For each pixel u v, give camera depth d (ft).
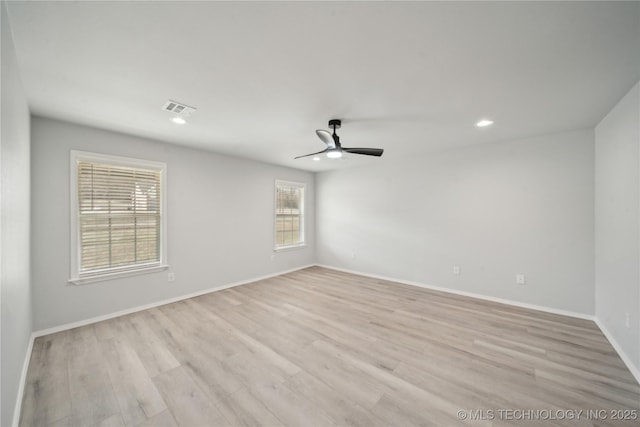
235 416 5.50
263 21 4.51
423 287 14.89
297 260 19.29
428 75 6.34
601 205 9.41
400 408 5.69
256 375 6.84
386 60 5.72
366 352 7.95
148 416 5.50
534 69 6.06
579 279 10.47
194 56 5.57
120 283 10.77
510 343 8.45
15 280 5.59
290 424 5.29
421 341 8.61
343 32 4.82
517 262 11.88
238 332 9.26
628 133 7.25
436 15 4.37
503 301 12.26
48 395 6.08
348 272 18.47
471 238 13.20
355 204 18.21
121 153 10.71
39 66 5.89
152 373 6.91
